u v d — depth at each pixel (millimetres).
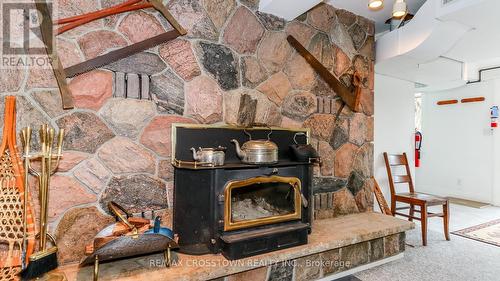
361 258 2268
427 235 3115
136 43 1836
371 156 2986
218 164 1806
